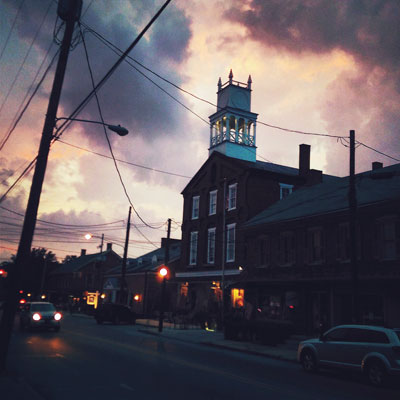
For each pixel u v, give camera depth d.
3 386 8.55
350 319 21.62
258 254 27.91
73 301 63.28
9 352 14.32
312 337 22.86
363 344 12.32
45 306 24.94
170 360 14.06
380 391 10.95
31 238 11.30
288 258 25.44
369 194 22.09
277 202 32.19
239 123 41.34
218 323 29.47
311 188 31.27
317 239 23.66
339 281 21.28
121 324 33.94
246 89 40.62
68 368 11.43
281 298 25.88
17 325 28.34
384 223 20.00
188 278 38.94
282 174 35.44
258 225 27.88
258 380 11.19
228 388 9.70
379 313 20.05
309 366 13.81
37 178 11.60
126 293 51.31
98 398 8.08
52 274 82.88
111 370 11.36
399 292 19.00
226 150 38.16
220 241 35.88
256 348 19.62
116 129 13.34
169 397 8.42
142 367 12.16
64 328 26.53
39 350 15.04
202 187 39.81
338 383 11.90
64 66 12.45
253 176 34.31
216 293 34.31
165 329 28.86
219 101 41.28
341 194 25.02
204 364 13.66
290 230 25.58
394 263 19.16
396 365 11.29
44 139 11.91
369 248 20.50
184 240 41.22
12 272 11.02
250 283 27.55
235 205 34.81
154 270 47.19
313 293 23.86
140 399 8.12
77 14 12.62
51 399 7.90
